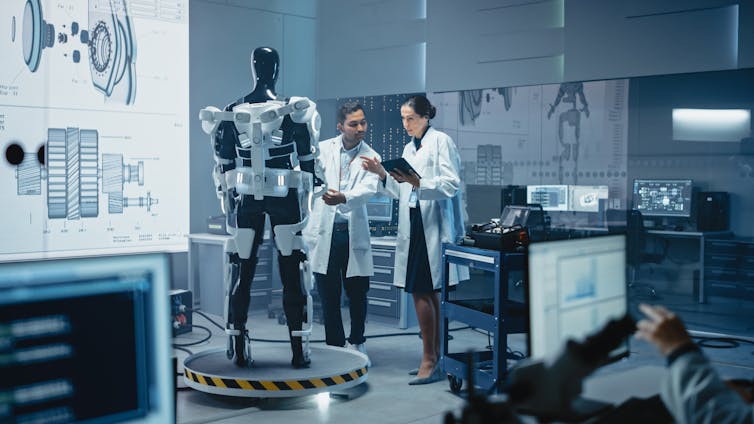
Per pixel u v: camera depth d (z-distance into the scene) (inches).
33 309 38.7
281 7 295.1
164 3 236.5
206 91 275.4
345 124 182.2
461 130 300.4
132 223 230.7
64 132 215.3
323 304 185.6
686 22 222.2
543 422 45.3
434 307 171.6
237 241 157.9
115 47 225.6
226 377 147.6
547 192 297.0
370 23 289.6
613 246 65.6
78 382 40.1
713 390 47.9
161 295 43.9
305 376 149.7
